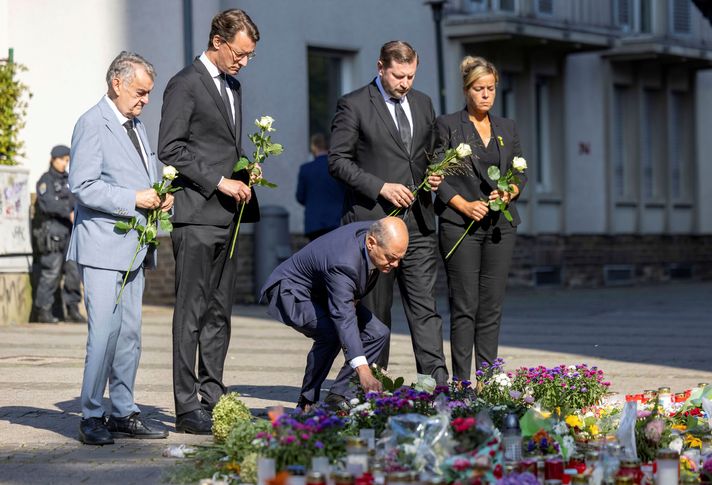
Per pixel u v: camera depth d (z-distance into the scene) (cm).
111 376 804
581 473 596
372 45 2330
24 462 718
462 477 554
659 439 670
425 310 895
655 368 1152
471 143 918
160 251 2005
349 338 745
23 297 1705
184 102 816
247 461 611
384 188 861
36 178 1964
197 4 2016
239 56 822
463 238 916
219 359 861
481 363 928
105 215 777
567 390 778
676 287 2800
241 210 835
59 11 1977
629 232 2942
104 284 776
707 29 3145
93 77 1973
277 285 811
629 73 2934
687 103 3142
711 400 754
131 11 1988
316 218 1773
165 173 775
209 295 834
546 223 2698
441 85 2152
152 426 812
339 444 618
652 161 3061
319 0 2233
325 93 2284
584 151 2795
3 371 1138
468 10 2492
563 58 2717
